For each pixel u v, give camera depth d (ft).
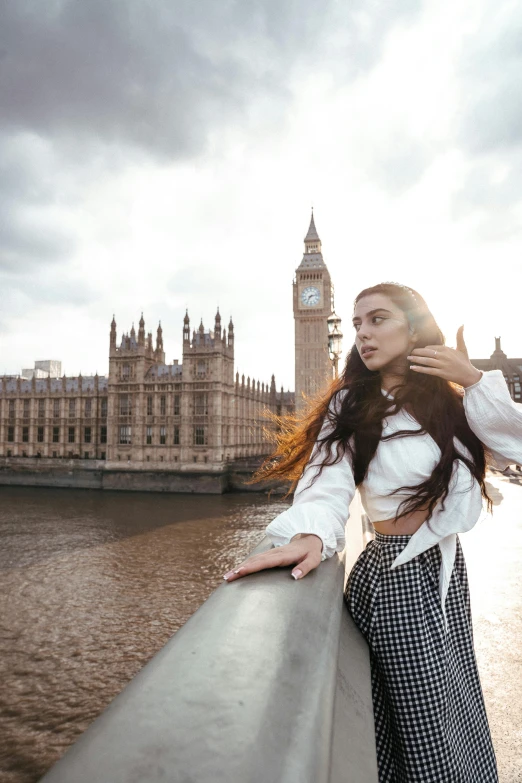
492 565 35.06
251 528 204.44
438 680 6.79
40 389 393.91
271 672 3.60
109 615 113.09
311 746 2.99
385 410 7.34
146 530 202.39
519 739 14.01
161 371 351.25
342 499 7.23
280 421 9.34
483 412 6.89
